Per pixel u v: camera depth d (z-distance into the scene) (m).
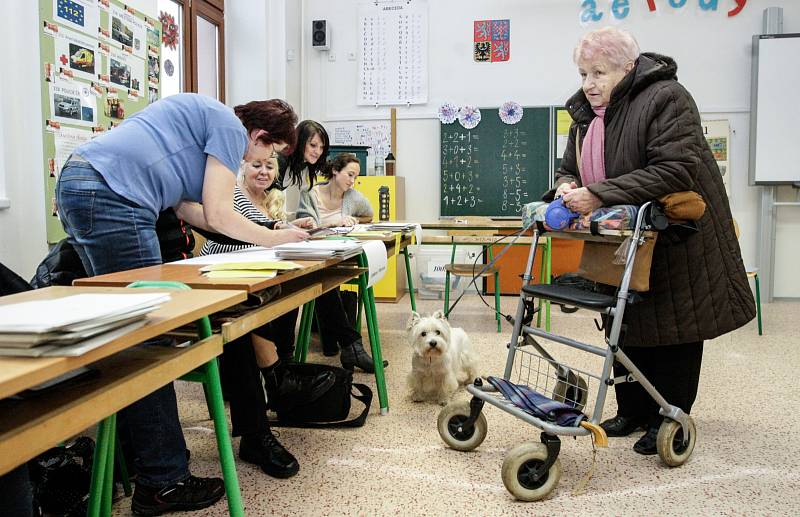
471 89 5.87
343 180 3.88
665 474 1.88
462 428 2.02
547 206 2.06
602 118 2.10
